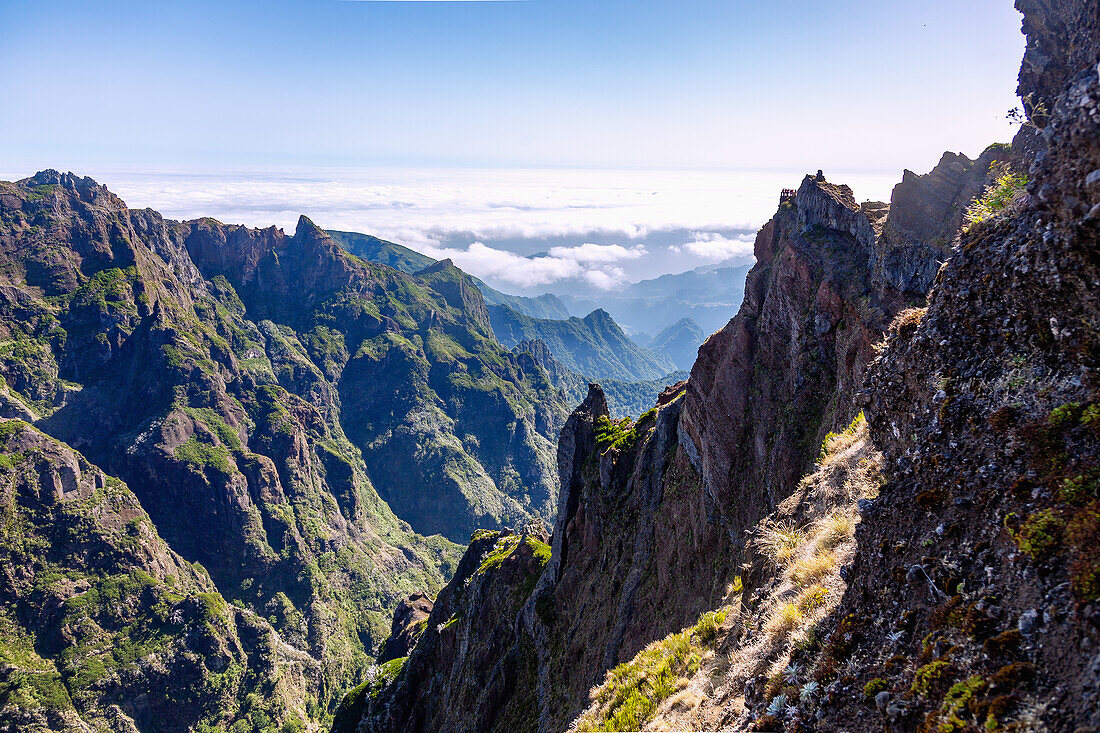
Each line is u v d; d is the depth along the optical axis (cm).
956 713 614
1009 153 2227
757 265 4153
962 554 741
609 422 6888
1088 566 571
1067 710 523
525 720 5825
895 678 746
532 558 8119
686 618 3562
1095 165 731
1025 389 773
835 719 812
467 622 8950
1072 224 752
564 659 5519
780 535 1581
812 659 962
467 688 7756
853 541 1174
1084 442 664
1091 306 718
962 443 834
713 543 3650
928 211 2517
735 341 3897
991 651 626
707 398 4059
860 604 908
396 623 17062
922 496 852
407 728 9619
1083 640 546
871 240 3066
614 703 1866
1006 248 880
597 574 5656
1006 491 723
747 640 1337
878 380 1145
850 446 1634
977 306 911
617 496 5822
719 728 1132
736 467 3656
